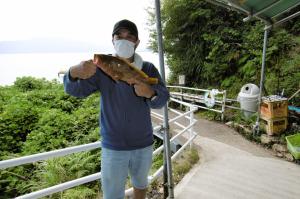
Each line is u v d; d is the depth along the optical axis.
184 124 8.94
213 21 11.92
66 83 1.93
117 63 1.77
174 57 14.06
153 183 4.33
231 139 7.23
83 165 5.46
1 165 2.03
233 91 10.68
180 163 5.13
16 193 5.36
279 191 4.16
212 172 4.85
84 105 10.96
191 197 3.88
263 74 6.84
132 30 2.01
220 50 11.43
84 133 7.89
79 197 4.34
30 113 9.24
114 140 2.12
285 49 9.60
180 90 12.52
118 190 2.24
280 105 6.81
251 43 10.38
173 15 13.03
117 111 2.10
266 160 5.58
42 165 5.65
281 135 6.75
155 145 6.63
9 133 8.15
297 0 5.06
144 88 1.96
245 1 4.09
